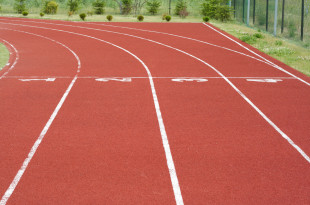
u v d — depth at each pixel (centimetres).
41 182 670
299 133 921
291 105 1154
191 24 3344
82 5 4875
